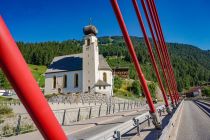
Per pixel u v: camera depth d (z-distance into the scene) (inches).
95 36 3282.5
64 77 3356.3
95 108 1290.6
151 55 547.5
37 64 7027.6
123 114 1279.5
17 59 50.2
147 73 7062.0
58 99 2662.4
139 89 4394.7
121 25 307.4
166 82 1000.2
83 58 3255.4
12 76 50.1
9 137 547.8
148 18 581.9
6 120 808.9
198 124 772.0
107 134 329.4
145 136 469.7
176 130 626.2
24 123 821.9
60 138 60.2
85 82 3186.5
